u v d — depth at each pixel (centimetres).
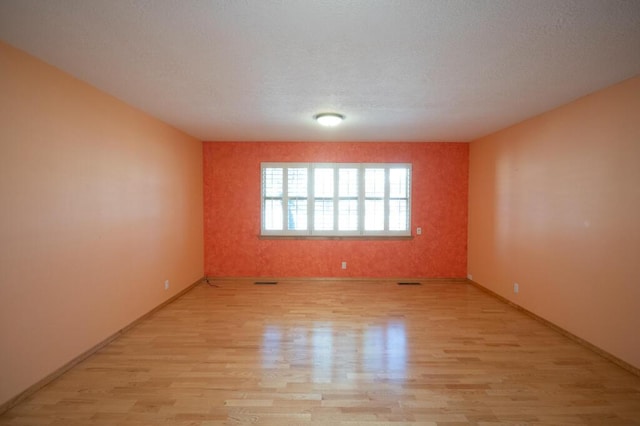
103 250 321
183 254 505
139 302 384
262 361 292
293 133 514
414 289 538
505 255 471
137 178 380
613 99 295
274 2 172
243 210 586
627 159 280
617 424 210
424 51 230
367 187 588
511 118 415
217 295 500
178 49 229
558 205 364
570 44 218
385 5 174
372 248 587
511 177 456
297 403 231
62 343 269
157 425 207
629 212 279
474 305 455
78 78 285
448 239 588
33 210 242
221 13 183
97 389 247
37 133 245
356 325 379
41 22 193
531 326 379
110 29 202
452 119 421
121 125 349
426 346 324
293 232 588
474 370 278
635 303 272
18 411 219
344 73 270
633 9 176
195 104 359
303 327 372
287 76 278
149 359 295
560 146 362
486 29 199
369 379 263
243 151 582
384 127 469
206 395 240
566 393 244
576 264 338
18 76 229
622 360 283
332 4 173
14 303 227
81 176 291
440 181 586
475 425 209
